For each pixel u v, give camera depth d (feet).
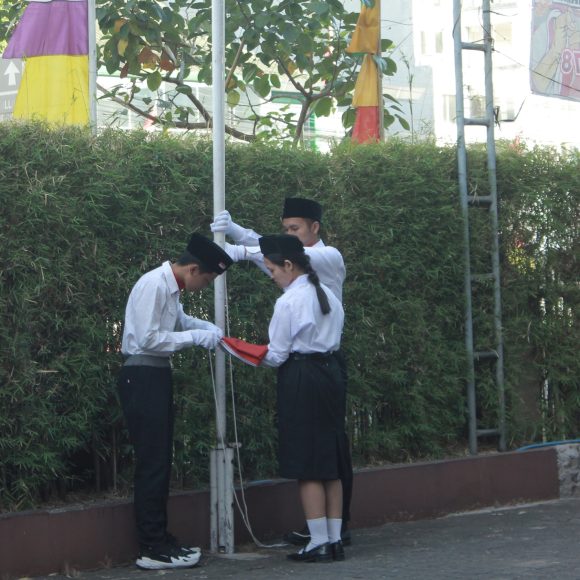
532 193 31.53
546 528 26.76
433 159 29.73
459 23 30.73
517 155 31.81
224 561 23.44
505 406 31.27
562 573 21.52
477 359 30.83
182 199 25.09
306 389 23.12
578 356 32.22
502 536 25.85
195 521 24.64
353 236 28.30
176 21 38.88
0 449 22.47
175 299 22.77
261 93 40.09
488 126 31.04
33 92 28.30
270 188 26.91
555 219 32.09
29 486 22.85
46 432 22.84
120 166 24.22
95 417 24.07
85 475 24.47
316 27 37.65
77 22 28.35
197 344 22.82
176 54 39.55
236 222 26.21
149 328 22.17
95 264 23.72
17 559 21.74
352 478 24.64
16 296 22.50
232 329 26.25
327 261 24.36
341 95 39.73
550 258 32.12
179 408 25.17
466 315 30.35
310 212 24.97
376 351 28.66
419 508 28.50
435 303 29.89
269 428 26.73
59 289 23.16
